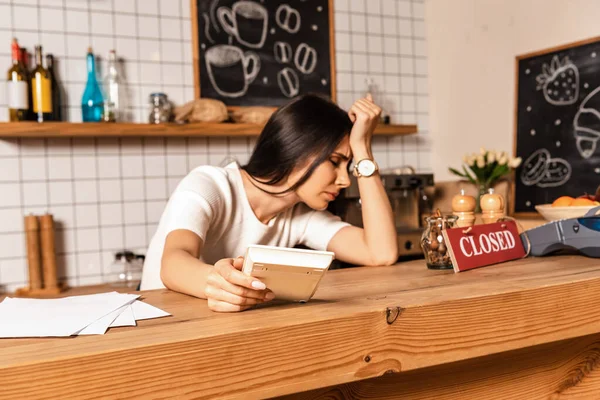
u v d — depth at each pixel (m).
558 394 1.11
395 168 3.42
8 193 2.76
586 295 0.98
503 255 1.33
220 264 0.91
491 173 3.00
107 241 2.94
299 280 0.87
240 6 3.24
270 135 1.41
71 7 2.88
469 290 0.93
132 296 1.04
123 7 2.99
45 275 2.68
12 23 2.77
